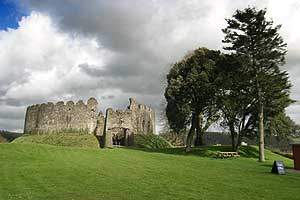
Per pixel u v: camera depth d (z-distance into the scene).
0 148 46.16
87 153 49.34
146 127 113.19
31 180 27.11
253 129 63.19
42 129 103.94
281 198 21.92
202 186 25.94
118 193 22.67
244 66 56.31
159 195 22.23
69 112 103.31
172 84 61.34
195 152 60.38
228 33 57.16
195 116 63.75
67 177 28.94
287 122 67.19
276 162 35.12
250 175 33.06
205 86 59.53
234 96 58.94
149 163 41.59
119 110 104.12
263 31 55.00
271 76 53.78
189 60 62.97
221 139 107.44
